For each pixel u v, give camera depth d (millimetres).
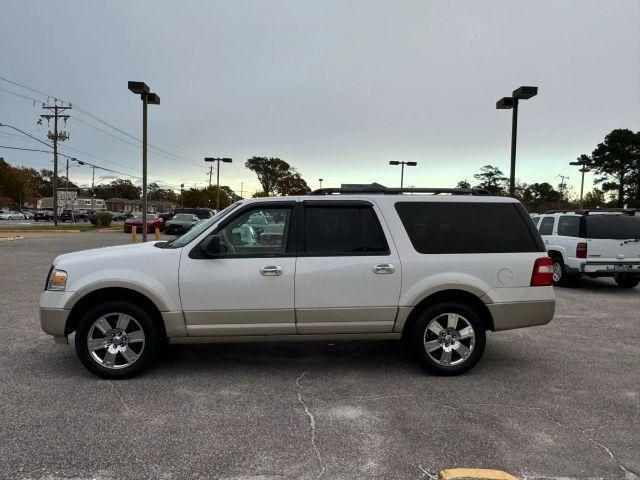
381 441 3730
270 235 5113
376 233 5160
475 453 3559
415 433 3871
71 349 5984
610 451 3611
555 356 5977
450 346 5207
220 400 4500
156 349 5012
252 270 4957
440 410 4324
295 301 4996
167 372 5250
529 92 14000
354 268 5043
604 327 7531
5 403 4355
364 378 5133
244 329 5000
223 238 5082
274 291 4977
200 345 6312
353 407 4375
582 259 10938
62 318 4863
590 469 3357
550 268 5309
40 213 64125
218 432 3852
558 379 5152
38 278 11625
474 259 5160
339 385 4922
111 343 4984
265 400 4512
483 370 5426
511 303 5191
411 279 5094
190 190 93812
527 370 5438
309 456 3496
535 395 4695
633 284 11898
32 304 8594
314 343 6449
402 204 5250
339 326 5074
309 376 5184
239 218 5133
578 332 7199
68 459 3408
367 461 3434
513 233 5301
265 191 86375
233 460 3430
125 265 4930
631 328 7480
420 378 5145
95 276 4879
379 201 5230
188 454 3504
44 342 6250
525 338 6836
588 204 71125
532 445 3689
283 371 5336
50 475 3207
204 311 4941
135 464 3357
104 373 4949
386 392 4742
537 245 5309
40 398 4477
